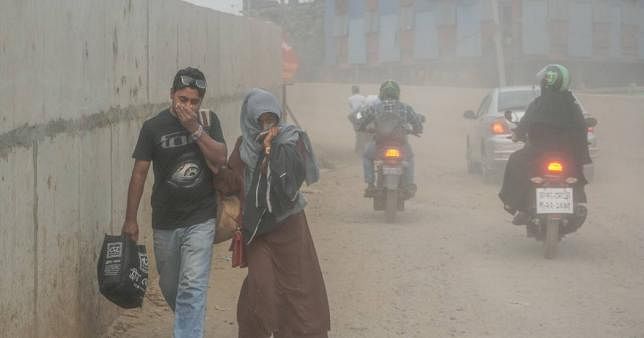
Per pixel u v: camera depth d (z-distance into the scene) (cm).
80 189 604
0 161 450
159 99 896
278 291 586
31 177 499
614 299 777
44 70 520
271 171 575
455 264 929
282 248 585
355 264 932
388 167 1179
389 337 672
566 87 945
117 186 719
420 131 1201
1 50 448
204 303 586
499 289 816
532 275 875
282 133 584
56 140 546
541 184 943
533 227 972
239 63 1564
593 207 1340
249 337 584
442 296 793
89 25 628
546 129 945
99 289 606
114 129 707
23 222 486
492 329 689
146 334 680
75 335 592
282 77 2445
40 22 512
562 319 714
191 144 577
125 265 577
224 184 591
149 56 846
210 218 590
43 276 522
